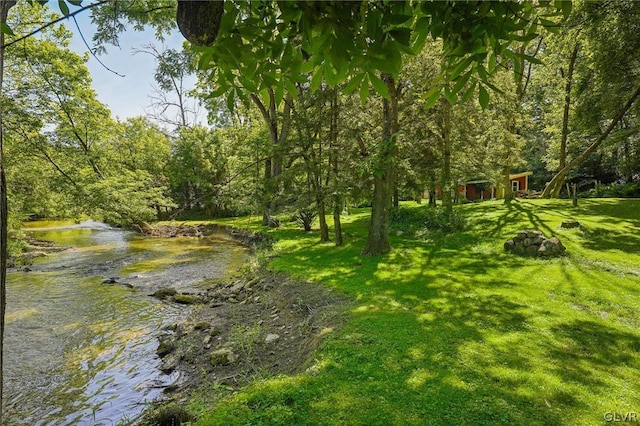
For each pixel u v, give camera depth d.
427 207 16.36
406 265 8.02
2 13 1.08
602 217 11.41
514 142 13.58
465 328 4.56
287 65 1.27
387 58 1.10
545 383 3.32
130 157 23.09
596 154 20.34
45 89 12.71
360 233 13.45
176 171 23.72
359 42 1.13
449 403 3.05
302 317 5.86
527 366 3.62
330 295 6.37
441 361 3.74
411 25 1.26
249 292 8.00
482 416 2.88
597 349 3.97
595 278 6.40
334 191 10.12
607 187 18.00
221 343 5.48
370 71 1.18
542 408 2.97
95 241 18.09
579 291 5.84
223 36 1.18
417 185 13.12
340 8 1.06
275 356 4.79
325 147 10.48
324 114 9.96
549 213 12.80
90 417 3.90
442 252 9.16
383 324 4.76
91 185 12.38
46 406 4.13
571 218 11.66
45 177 12.64
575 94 14.55
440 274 7.13
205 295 8.31
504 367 3.61
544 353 3.88
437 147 12.84
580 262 7.34
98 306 7.73
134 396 4.26
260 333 5.61
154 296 8.41
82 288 9.20
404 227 13.07
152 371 4.87
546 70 16.42
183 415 3.49
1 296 1.09
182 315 7.10
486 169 13.34
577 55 14.98
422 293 6.03
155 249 15.56
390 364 3.72
